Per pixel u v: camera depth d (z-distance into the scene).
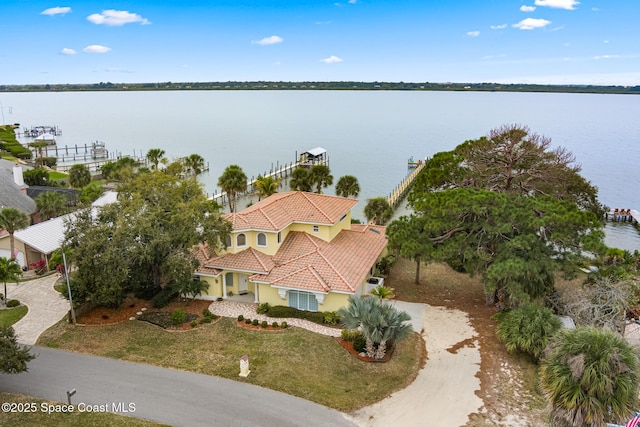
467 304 39.62
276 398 25.66
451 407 25.86
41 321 34.69
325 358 30.08
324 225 41.12
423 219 38.34
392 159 131.38
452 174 48.22
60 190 67.88
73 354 29.95
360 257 40.97
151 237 34.78
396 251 42.22
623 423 19.52
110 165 90.75
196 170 84.94
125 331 33.00
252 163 125.69
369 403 25.86
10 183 63.59
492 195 35.59
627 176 107.44
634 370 19.31
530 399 26.78
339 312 30.38
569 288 37.19
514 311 32.62
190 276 34.31
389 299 40.25
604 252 32.97
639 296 37.00
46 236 47.56
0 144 129.00
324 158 125.69
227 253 39.25
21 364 24.16
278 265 38.16
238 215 39.94
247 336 32.59
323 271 36.44
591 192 46.41
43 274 44.47
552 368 20.48
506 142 45.97
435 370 29.66
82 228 34.09
